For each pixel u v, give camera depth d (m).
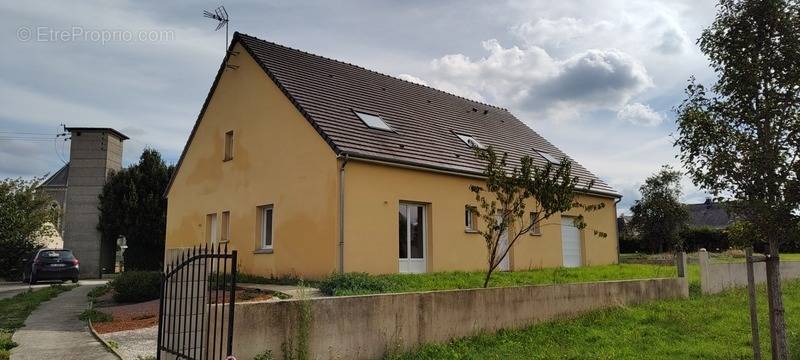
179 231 21.41
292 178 15.48
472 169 17.25
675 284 13.40
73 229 30.94
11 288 20.47
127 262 31.50
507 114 27.05
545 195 10.84
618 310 11.24
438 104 22.27
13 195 27.86
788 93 6.18
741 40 6.42
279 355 6.69
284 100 16.16
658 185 30.39
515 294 9.66
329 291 11.33
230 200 18.36
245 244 17.31
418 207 16.09
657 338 9.13
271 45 18.78
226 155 19.03
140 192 31.12
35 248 27.86
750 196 6.34
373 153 14.65
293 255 15.12
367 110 17.47
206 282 6.57
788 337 9.00
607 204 22.89
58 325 10.36
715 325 10.20
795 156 6.19
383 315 7.78
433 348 8.09
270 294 11.49
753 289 7.00
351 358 7.37
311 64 18.95
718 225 54.88
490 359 7.84
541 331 9.53
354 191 14.20
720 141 6.51
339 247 13.68
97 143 31.75
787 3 6.21
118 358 7.62
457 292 8.77
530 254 18.77
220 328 6.34
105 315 11.27
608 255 22.47
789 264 19.12
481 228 17.27
